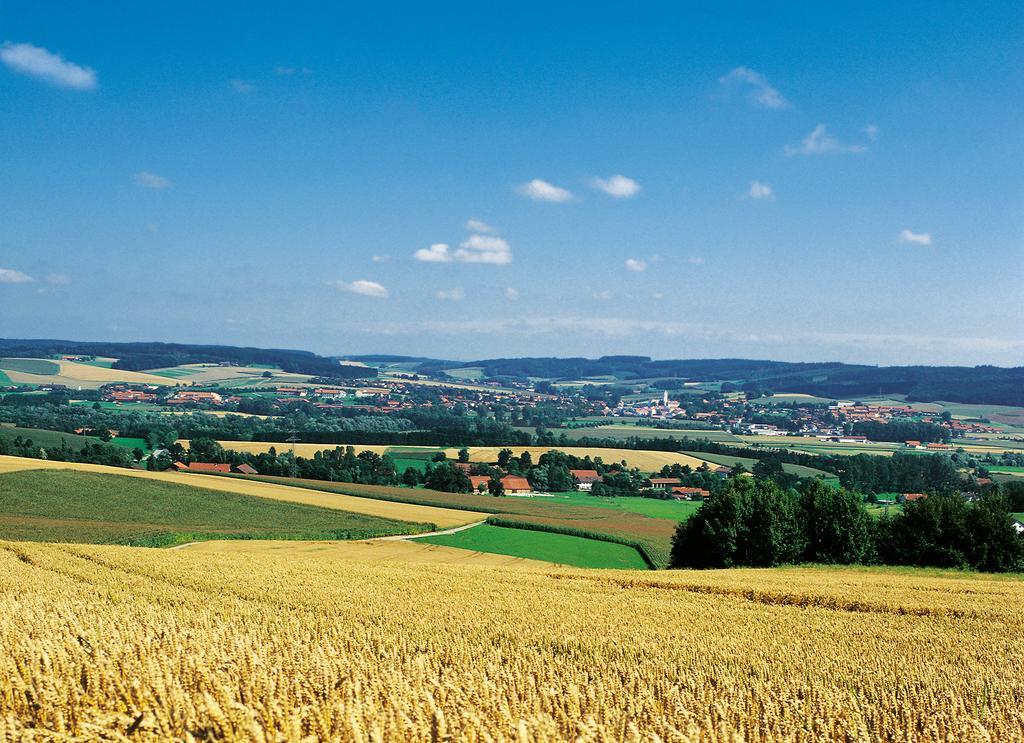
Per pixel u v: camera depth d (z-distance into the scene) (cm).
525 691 1005
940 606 2775
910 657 1800
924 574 4725
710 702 1063
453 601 2570
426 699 764
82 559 3541
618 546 6869
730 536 5303
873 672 1569
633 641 1894
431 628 1973
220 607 2178
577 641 1838
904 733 989
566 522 7906
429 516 7712
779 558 5228
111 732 687
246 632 1599
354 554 5816
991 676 1522
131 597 2336
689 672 1480
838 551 5319
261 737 654
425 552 6088
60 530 5956
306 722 728
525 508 8931
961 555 4984
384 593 2730
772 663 1655
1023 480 12625
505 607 2473
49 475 7950
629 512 9312
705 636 2034
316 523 7069
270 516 7262
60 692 800
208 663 925
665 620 2336
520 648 1659
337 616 2139
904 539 5222
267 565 3606
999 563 4944
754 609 2673
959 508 5134
